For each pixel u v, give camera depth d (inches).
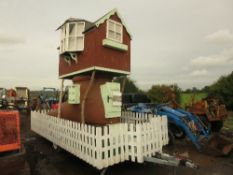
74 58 316.2
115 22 307.9
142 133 231.9
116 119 299.7
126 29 325.4
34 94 1018.7
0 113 169.3
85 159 230.5
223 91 1049.5
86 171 236.4
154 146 250.1
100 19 287.1
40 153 300.7
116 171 235.8
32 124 427.8
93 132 218.5
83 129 237.3
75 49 307.1
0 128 166.6
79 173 230.4
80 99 322.0
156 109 357.1
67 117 354.6
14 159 164.6
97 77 312.3
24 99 831.7
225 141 300.2
